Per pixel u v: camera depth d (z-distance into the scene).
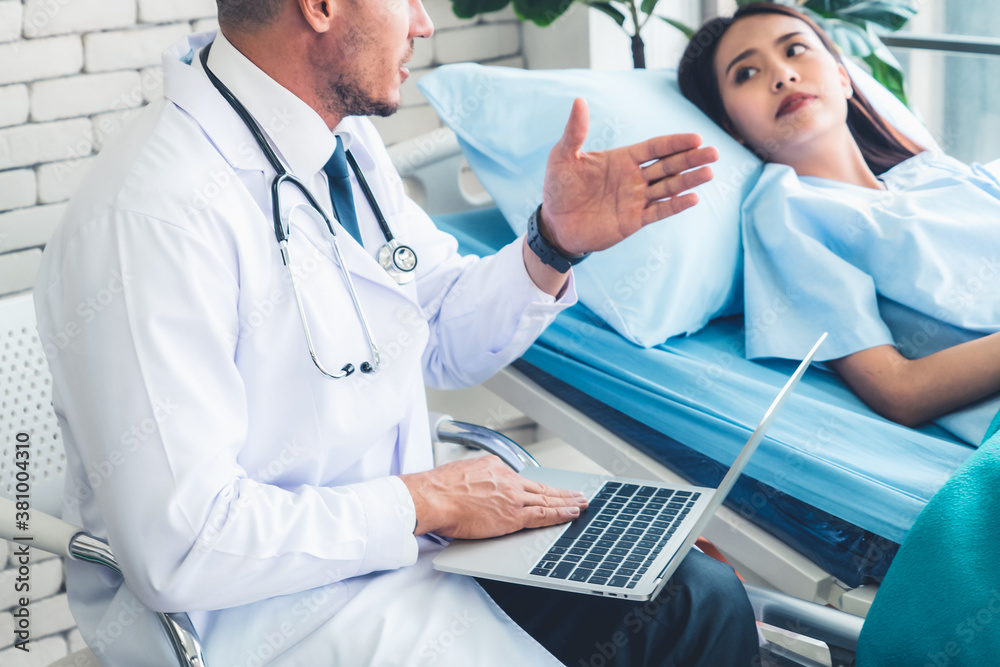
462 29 2.04
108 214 0.86
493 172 1.64
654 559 0.90
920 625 0.85
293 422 0.94
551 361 1.50
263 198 0.96
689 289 1.43
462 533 0.98
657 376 1.35
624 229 1.07
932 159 1.55
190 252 0.86
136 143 0.92
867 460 1.11
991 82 1.98
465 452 1.79
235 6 0.95
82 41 1.60
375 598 0.93
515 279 1.16
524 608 0.97
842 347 1.30
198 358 0.86
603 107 1.56
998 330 1.27
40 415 1.24
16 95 1.57
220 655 0.90
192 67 1.00
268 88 0.97
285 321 0.93
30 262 1.65
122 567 0.84
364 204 1.08
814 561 1.09
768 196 1.48
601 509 1.02
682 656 0.94
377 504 0.92
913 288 1.34
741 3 1.90
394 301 1.00
